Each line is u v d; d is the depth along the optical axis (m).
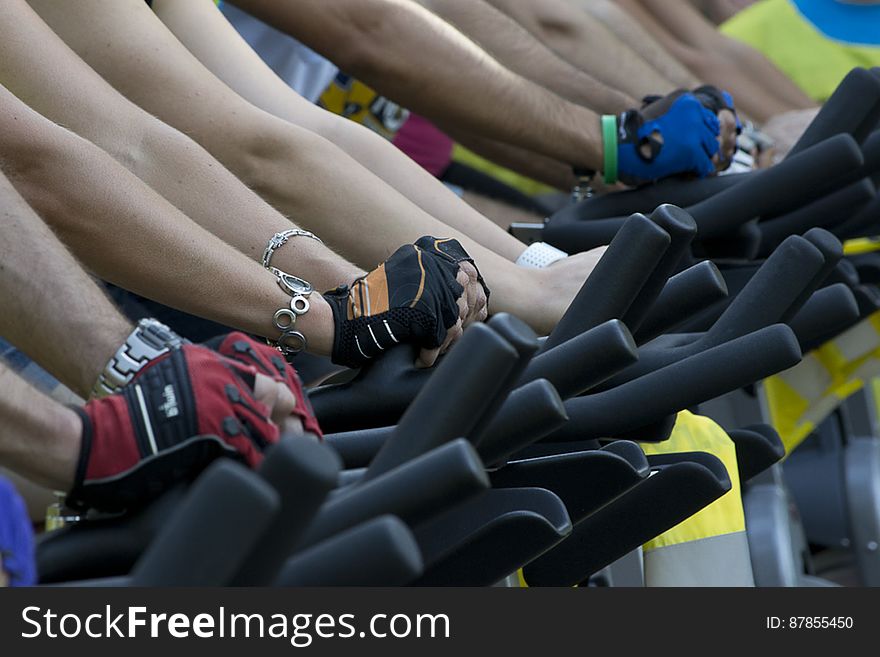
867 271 7.58
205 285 4.11
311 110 6.07
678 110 6.25
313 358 5.83
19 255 3.32
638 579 5.24
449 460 2.23
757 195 5.41
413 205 5.30
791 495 8.88
